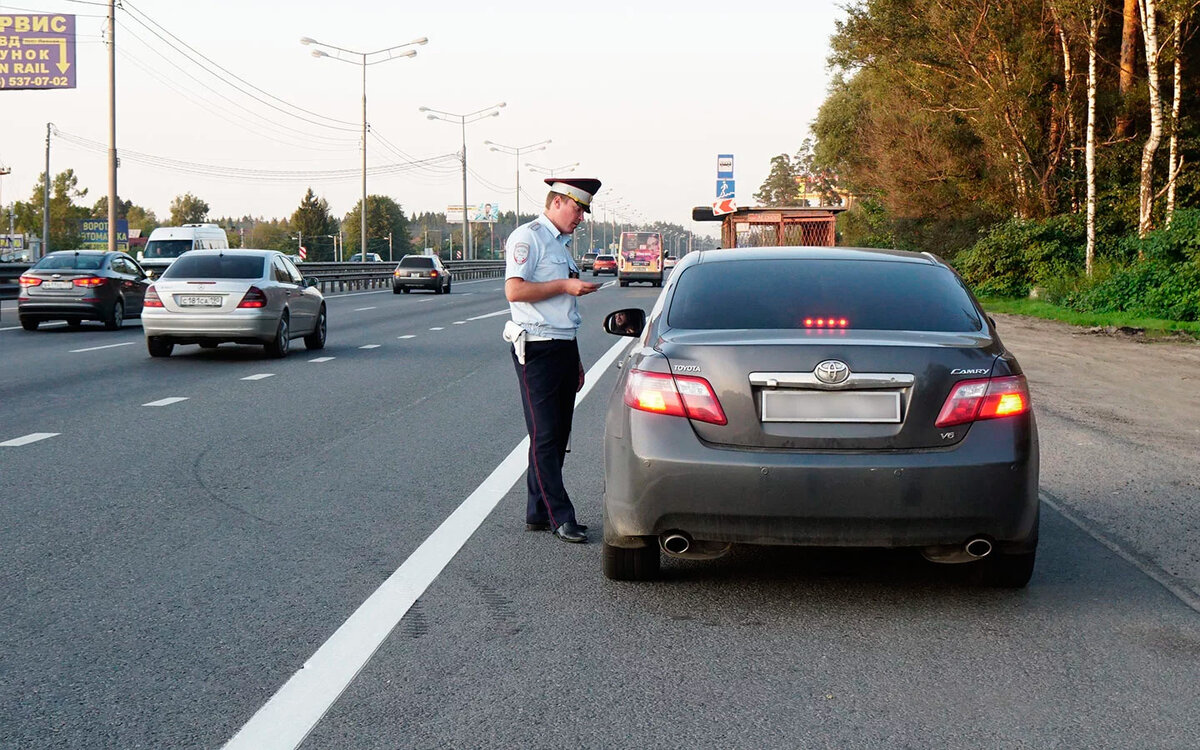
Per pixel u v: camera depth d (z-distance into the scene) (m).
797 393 4.86
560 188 6.43
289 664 4.30
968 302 5.56
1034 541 5.07
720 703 3.95
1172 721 3.83
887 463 4.77
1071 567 5.86
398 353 18.55
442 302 38.75
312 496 7.41
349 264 52.12
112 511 6.93
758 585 5.48
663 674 4.24
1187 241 27.20
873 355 4.87
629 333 6.70
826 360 4.85
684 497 4.87
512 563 5.83
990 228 37.72
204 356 17.91
